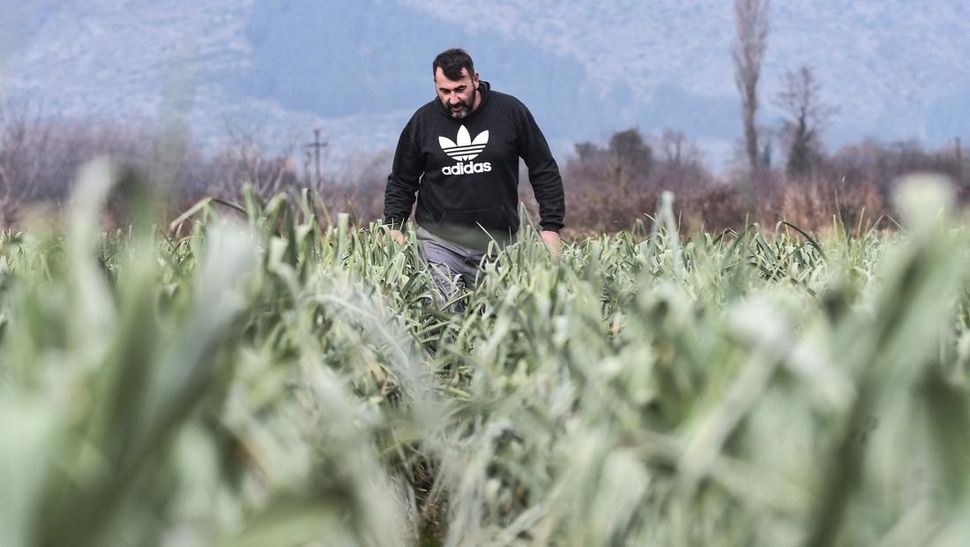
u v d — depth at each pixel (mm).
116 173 2215
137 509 2018
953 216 2461
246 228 4906
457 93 10977
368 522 2627
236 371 2699
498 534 3521
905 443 2439
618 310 5277
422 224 11438
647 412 2977
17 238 7902
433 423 3580
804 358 2098
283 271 3947
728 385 2764
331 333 4719
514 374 4305
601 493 2893
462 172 11156
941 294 1938
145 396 1860
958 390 2041
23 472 1603
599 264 6629
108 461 1828
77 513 1748
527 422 3586
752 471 2447
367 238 8953
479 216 11195
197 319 1931
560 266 4902
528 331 4602
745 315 2090
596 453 2943
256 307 3713
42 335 2863
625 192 41500
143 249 2078
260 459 2611
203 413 2516
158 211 2117
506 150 11125
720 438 2363
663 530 2777
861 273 6188
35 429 1633
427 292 7602
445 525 4203
